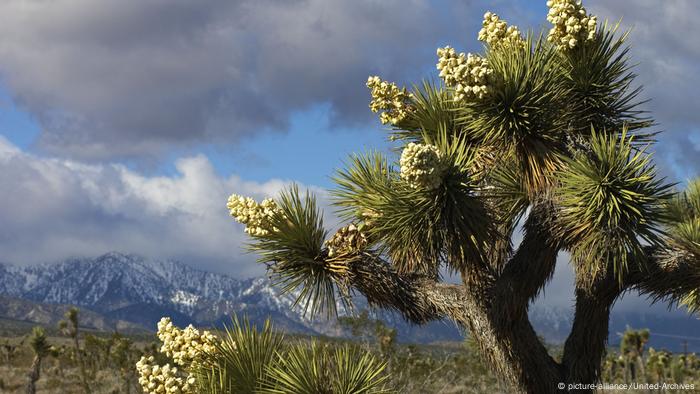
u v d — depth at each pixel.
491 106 4.48
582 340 4.74
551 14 4.74
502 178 4.88
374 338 12.84
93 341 32.25
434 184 4.18
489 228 4.37
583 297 4.74
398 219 4.34
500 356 4.53
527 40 4.62
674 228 5.38
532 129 4.54
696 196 5.99
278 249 4.86
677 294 4.80
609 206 4.20
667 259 4.70
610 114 4.89
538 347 4.62
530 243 4.52
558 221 4.43
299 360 4.54
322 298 4.87
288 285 4.91
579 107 4.85
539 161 4.55
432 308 4.74
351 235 4.80
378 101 5.17
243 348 4.76
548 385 4.53
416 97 5.17
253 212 4.88
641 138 4.85
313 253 4.86
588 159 4.49
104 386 28.12
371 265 4.76
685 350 23.78
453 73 4.42
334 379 4.46
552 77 4.62
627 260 4.71
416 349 16.58
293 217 4.90
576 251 4.46
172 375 4.48
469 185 4.32
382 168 4.80
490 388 15.77
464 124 4.87
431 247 4.36
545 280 4.50
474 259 4.41
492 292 4.49
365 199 4.64
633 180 4.27
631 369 22.52
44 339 29.97
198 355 4.73
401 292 4.75
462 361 17.58
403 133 5.18
